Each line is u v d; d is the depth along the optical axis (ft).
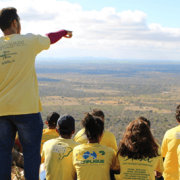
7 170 6.85
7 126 6.61
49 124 13.12
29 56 6.57
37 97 6.82
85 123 9.03
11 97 6.33
